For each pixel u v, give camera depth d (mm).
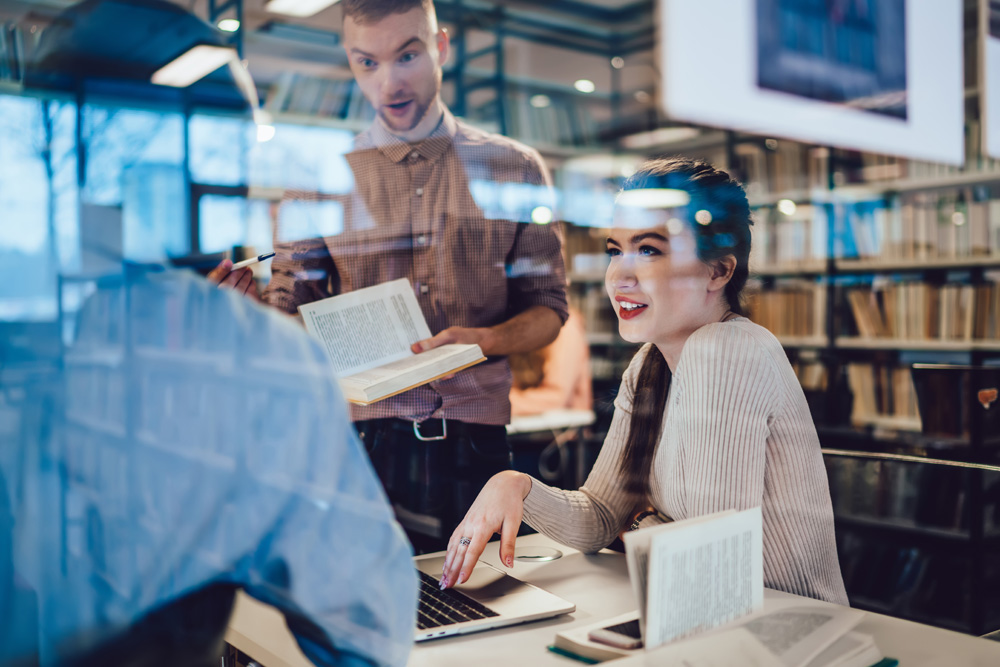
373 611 549
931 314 2777
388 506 569
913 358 2797
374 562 544
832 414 2840
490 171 1411
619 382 1135
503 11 3264
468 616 780
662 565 663
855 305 2951
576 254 3137
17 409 471
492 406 1330
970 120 2850
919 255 2861
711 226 1055
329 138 1310
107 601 486
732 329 994
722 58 3396
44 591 479
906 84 2980
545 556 1021
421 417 1247
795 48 3207
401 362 1079
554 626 777
